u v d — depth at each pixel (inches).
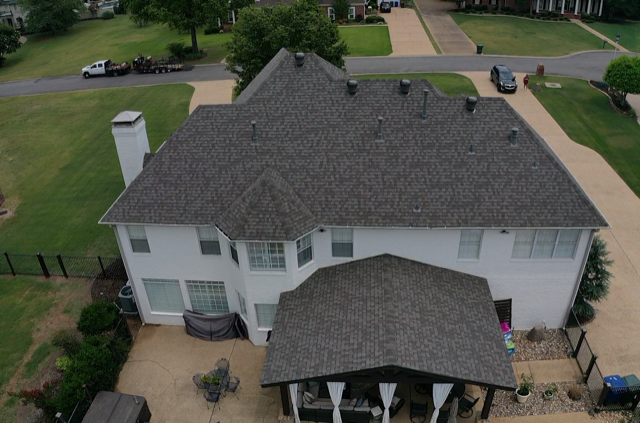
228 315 935.0
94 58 2736.2
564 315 919.7
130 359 911.7
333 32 1769.2
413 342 709.3
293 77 946.7
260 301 873.5
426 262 869.2
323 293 824.3
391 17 3211.1
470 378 678.5
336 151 874.8
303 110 912.3
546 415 794.8
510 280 880.3
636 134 1644.9
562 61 2309.3
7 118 2007.9
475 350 717.9
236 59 1769.2
